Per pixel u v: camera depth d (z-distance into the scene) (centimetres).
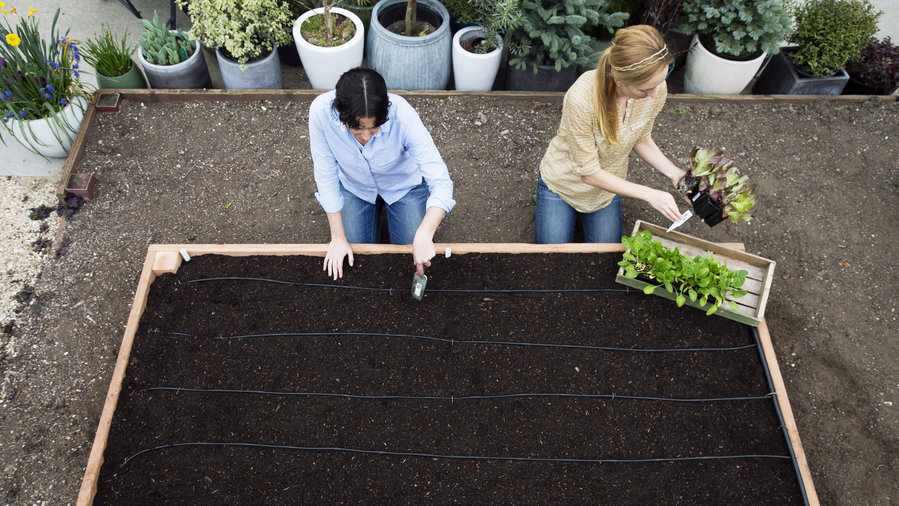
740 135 372
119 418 216
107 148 346
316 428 216
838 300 308
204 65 376
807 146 367
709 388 228
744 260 249
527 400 224
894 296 310
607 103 211
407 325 240
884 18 439
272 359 230
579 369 231
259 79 370
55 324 288
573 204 278
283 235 324
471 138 366
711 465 212
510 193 347
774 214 339
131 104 363
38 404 266
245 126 363
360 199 275
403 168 248
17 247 312
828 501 251
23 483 246
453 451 213
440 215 225
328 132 213
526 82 386
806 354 291
